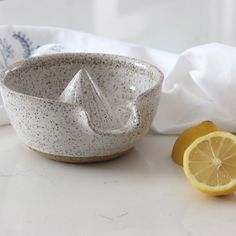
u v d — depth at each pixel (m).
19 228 0.75
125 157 0.88
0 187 0.81
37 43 1.02
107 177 0.84
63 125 0.81
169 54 0.98
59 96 0.92
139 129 0.84
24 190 0.81
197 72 0.93
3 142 0.91
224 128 0.93
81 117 0.80
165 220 0.77
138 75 0.91
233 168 0.80
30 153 0.88
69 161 0.85
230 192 0.80
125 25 1.17
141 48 0.99
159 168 0.86
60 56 0.92
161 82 0.86
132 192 0.81
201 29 1.15
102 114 0.86
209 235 0.75
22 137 0.85
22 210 0.78
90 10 1.21
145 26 1.16
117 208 0.78
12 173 0.84
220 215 0.78
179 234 0.75
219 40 1.12
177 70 0.95
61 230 0.75
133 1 1.23
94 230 0.75
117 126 0.87
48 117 0.81
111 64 0.92
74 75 0.92
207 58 0.94
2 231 0.75
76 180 0.83
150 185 0.83
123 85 0.92
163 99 0.93
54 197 0.80
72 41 1.01
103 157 0.85
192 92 0.95
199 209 0.79
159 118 0.93
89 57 0.92
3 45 1.00
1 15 1.19
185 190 0.82
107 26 1.16
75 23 1.17
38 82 0.91
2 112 0.93
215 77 0.93
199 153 0.81
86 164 0.86
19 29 1.01
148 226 0.76
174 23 1.17
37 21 1.17
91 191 0.81
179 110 0.93
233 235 0.75
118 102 0.92
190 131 0.87
